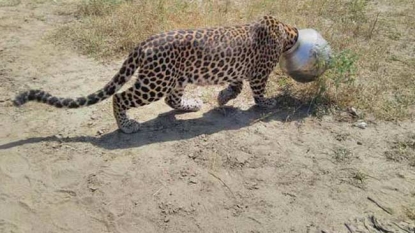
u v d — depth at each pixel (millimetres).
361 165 1790
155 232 1494
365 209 1589
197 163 1771
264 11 3100
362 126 2006
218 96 2098
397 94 2256
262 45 1937
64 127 1957
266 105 2111
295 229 1513
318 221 1543
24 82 2289
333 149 1873
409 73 2449
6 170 1718
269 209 1585
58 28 2863
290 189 1669
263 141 1904
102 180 1683
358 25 2979
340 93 2195
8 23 2922
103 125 1972
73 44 2660
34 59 2506
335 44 2711
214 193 1642
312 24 2949
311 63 2041
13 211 1557
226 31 1854
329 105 2137
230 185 1677
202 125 1992
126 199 1609
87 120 2006
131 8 2998
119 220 1532
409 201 1620
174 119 2027
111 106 2104
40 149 1822
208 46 1801
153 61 1715
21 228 1495
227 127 1984
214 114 2076
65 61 2492
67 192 1635
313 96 2166
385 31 2957
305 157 1824
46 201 1599
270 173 1738
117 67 2447
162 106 2121
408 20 3102
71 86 2266
